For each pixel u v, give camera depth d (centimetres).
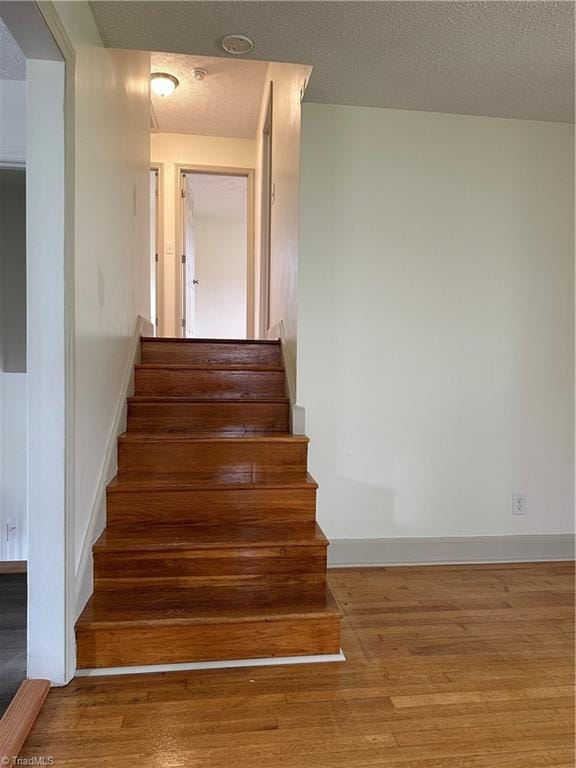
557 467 288
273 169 381
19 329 296
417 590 242
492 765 135
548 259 284
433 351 276
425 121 270
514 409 283
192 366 295
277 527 220
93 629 171
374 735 145
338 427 270
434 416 277
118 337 247
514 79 234
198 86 416
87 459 189
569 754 140
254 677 171
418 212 272
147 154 337
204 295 735
